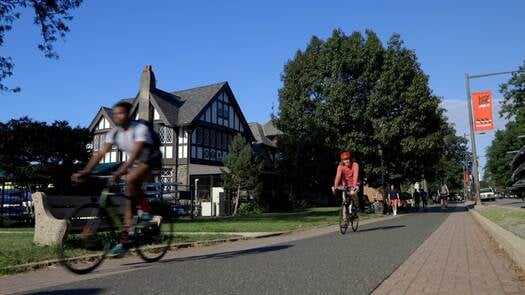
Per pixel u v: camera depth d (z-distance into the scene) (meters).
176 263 7.02
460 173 100.44
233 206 33.75
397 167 31.86
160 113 37.00
